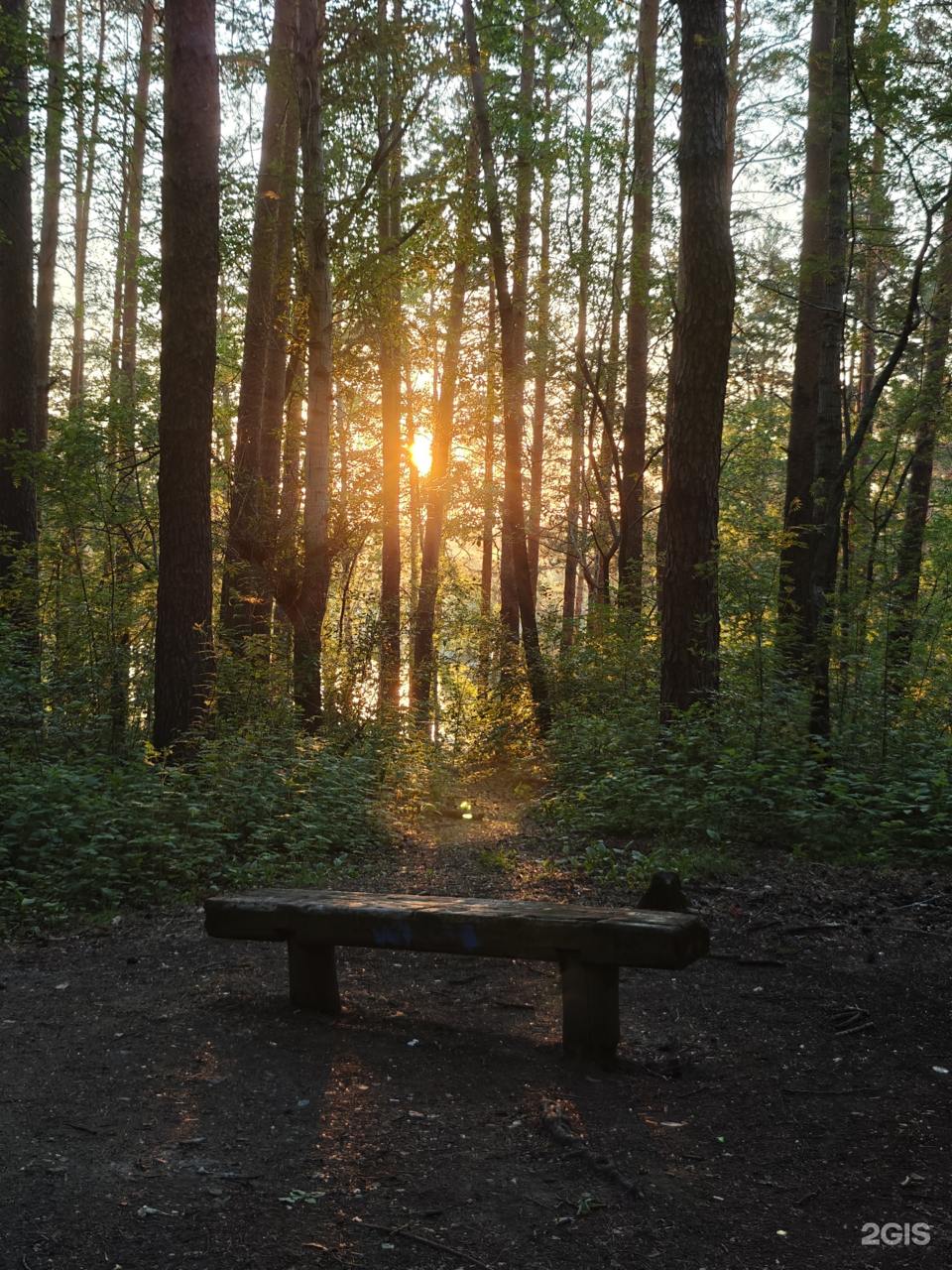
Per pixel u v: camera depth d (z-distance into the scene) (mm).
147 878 7129
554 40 18203
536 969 5547
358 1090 3949
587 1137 3549
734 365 22188
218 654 10914
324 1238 2936
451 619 21547
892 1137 3564
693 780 9336
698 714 10516
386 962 5664
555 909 4434
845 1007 4859
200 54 10289
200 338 10469
